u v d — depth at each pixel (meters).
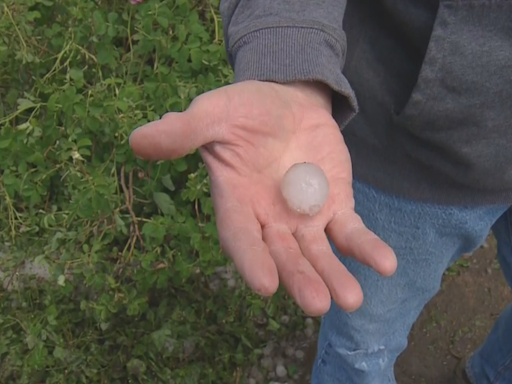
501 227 0.64
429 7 0.47
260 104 0.42
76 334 0.80
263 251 0.38
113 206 0.72
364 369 0.70
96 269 0.75
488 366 0.81
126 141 0.70
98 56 0.74
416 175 0.55
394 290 0.63
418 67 0.51
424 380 0.91
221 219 0.41
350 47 0.53
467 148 0.50
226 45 0.47
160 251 0.77
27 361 0.73
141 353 0.78
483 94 0.47
